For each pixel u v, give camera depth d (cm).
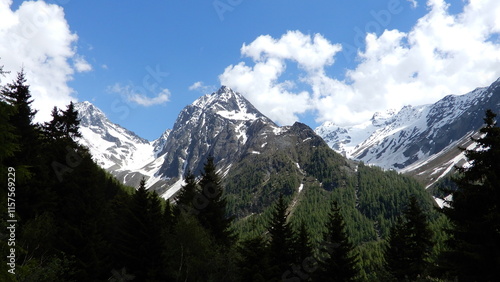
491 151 2144
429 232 4116
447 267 2123
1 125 1146
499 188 2038
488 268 2006
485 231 2044
